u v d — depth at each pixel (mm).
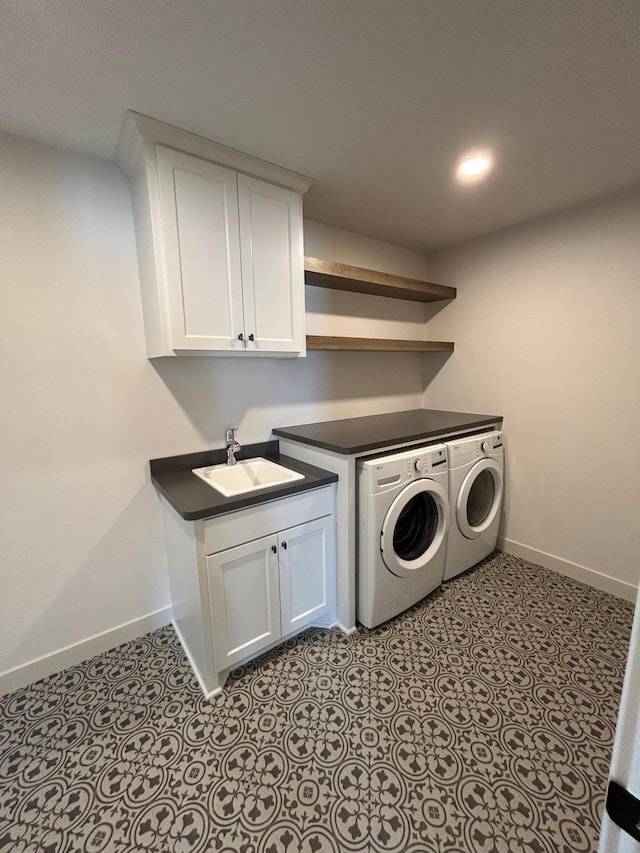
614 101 1295
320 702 1535
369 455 1917
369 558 1850
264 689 1604
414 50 1072
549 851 1054
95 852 1082
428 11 955
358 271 2215
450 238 2684
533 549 2582
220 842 1098
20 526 1597
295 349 1911
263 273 1756
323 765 1293
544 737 1373
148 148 1413
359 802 1184
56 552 1686
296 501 1738
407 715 1470
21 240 1489
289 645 1852
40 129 1415
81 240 1605
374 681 1631
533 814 1142
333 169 1730
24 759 1340
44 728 1453
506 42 1049
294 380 2375
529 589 2285
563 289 2258
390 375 2938
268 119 1376
